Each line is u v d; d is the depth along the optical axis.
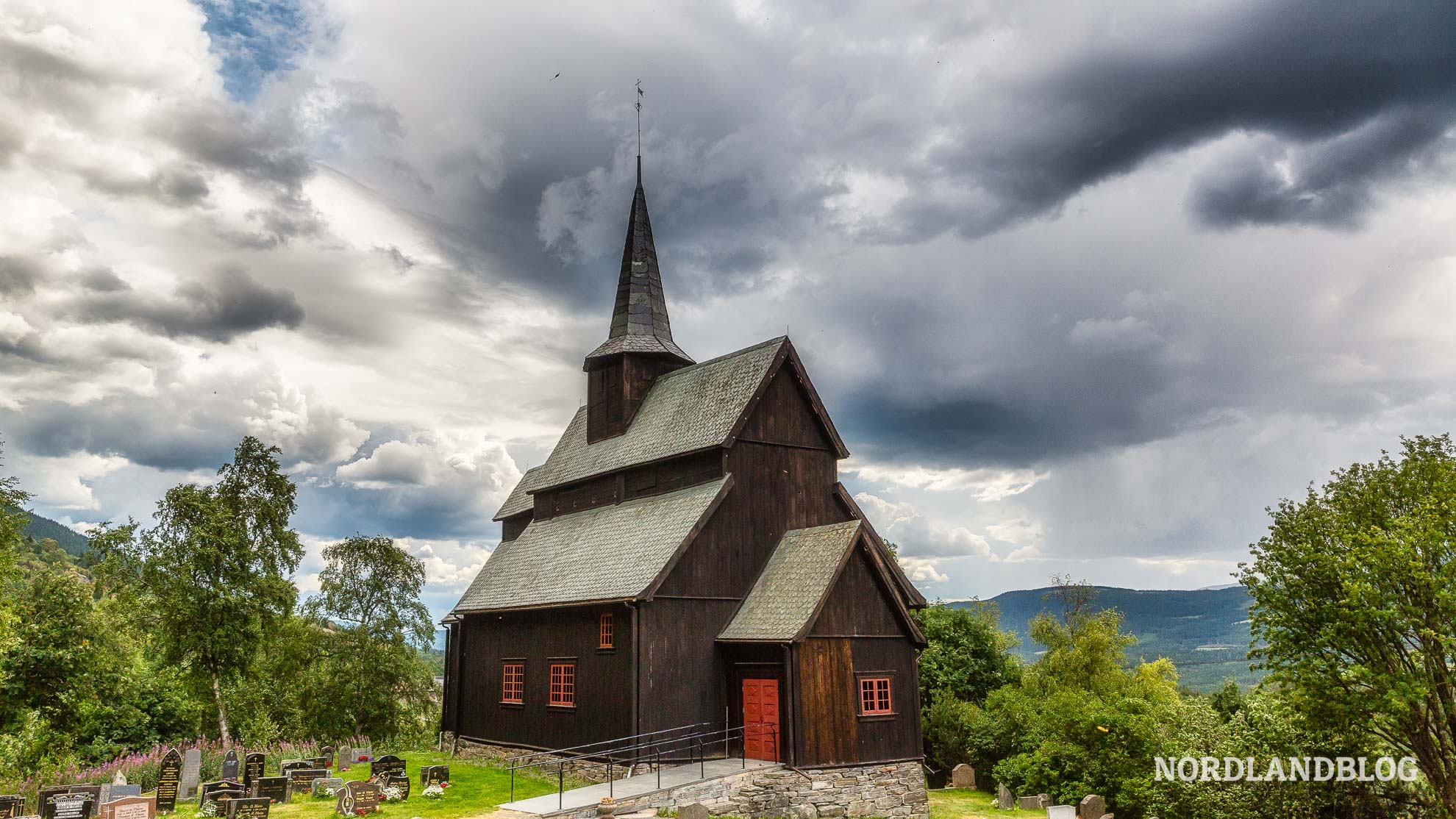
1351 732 21.97
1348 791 24.77
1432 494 21.19
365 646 44.34
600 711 28.19
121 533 37.59
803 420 32.03
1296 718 23.70
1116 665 47.94
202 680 39.09
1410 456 22.12
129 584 37.97
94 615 40.88
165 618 37.41
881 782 26.45
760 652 27.41
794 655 25.88
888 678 27.38
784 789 25.06
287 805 23.98
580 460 37.25
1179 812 27.08
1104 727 31.77
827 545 28.14
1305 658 21.83
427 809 23.25
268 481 41.66
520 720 32.47
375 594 45.59
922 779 27.22
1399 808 24.33
